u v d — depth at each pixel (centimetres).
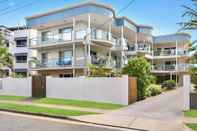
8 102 2006
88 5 2828
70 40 2881
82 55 2953
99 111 1512
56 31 3250
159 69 4184
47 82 2255
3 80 2633
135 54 3859
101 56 3153
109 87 1873
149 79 2166
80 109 1587
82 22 3014
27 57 3812
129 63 2114
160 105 1756
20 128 1023
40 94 2297
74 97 2067
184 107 1543
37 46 3222
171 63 4438
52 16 3195
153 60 4544
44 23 3281
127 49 3575
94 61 2862
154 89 2458
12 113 1502
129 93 1828
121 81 1819
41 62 3316
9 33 4094
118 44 3334
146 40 4300
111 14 3044
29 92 2397
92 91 1962
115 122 1195
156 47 4703
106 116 1339
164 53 4438
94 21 3055
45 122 1191
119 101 1816
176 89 3362
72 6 2945
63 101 1956
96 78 1945
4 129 997
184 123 1164
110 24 3131
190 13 1206
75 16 2922
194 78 1542
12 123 1142
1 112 1541
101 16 2894
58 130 1006
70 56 3077
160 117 1314
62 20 3039
